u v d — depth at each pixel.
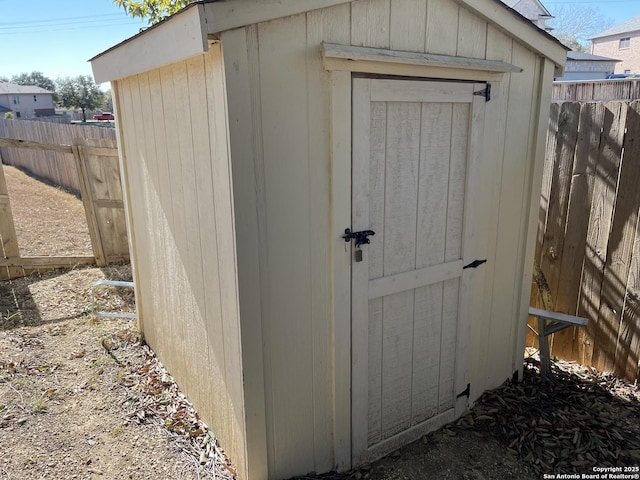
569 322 2.91
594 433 2.57
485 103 2.37
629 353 3.00
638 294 2.90
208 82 1.83
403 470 2.36
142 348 3.51
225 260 1.95
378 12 1.92
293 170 1.86
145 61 2.21
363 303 2.20
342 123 1.93
